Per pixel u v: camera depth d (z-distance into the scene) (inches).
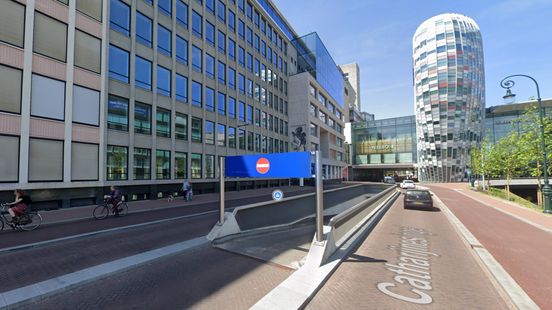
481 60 2556.6
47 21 609.0
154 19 864.9
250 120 1395.2
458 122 2423.7
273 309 158.2
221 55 1184.8
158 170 867.4
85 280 202.1
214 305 168.9
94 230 389.1
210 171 1098.1
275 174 300.4
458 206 713.6
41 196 584.1
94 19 697.0
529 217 518.0
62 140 624.1
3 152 535.8
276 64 1704.0
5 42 544.7
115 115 741.9
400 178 2974.9
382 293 186.9
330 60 2416.3
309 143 1786.4
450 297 181.8
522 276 217.3
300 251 296.8
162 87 888.9
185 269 235.1
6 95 542.9
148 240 335.6
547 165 737.0
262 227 421.7
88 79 676.7
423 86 2615.7
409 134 2869.1
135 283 203.8
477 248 291.3
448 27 2500.0
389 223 463.8
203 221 474.3
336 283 203.2
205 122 1071.6
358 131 3144.7
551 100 2274.9
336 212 644.1
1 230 385.4
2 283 203.8
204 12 1084.5
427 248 303.7
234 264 249.6
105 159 705.0
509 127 2564.0
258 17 1517.0
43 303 172.9
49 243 319.9
